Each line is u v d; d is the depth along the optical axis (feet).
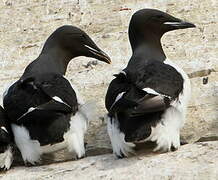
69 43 47.14
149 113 39.60
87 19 62.54
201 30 58.03
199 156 39.65
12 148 42.50
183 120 41.73
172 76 41.19
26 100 41.01
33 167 42.11
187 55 54.65
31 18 64.34
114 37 58.65
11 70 56.59
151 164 39.60
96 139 45.60
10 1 67.56
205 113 46.80
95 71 53.72
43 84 41.50
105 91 50.85
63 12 64.39
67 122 41.16
